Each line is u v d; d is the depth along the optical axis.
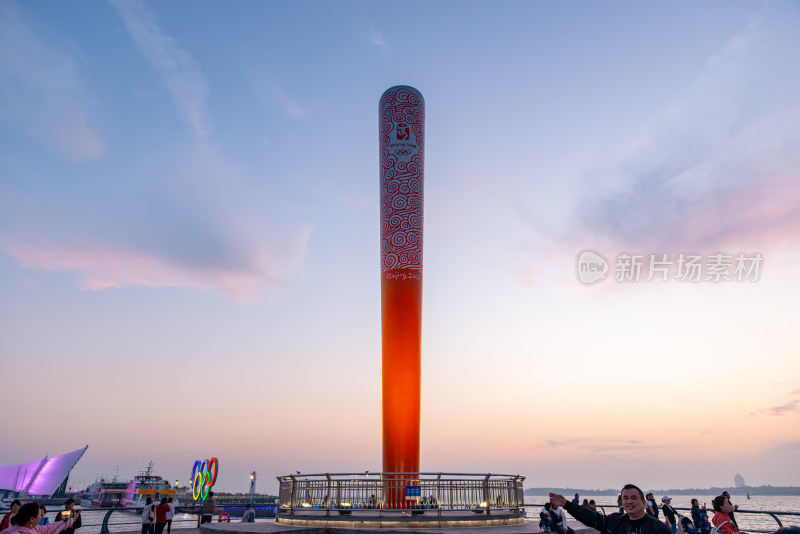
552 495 6.89
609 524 6.55
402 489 22.91
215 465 47.66
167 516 22.78
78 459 110.44
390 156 28.44
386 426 25.25
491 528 18.97
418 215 27.62
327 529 18.66
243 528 18.89
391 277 26.88
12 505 12.33
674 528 20.00
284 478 21.53
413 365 25.70
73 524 16.34
